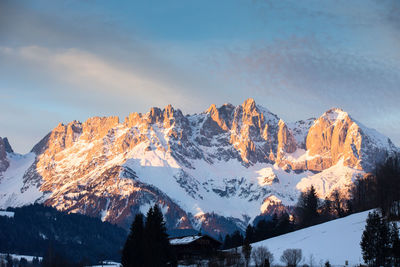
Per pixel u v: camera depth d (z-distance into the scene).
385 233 166.25
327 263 172.12
